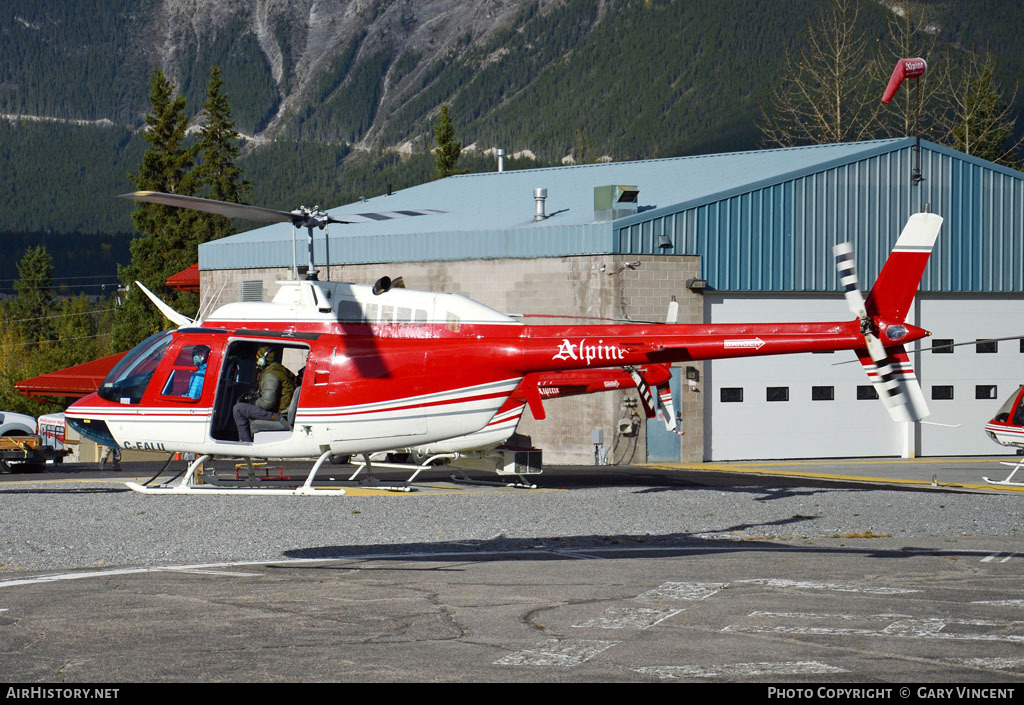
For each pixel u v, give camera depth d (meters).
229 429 25.23
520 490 26.78
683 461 39.78
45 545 17.66
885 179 43.31
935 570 15.73
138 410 24.83
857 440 42.62
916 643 11.17
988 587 14.30
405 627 11.82
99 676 9.97
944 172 44.31
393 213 26.50
